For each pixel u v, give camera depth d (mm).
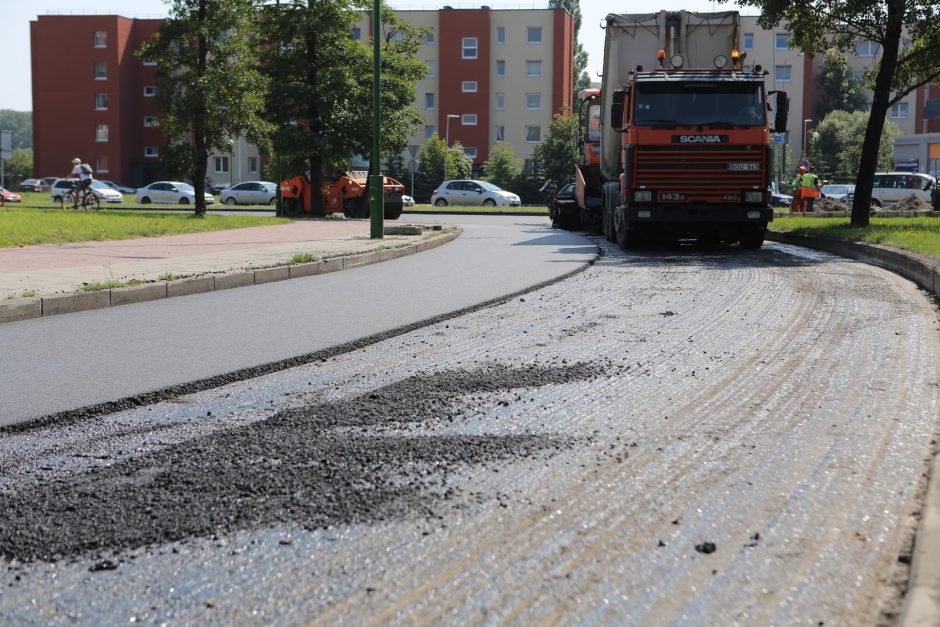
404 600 3346
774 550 3744
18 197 50688
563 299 11695
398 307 11008
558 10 85500
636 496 4395
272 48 39875
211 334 9156
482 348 8367
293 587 3449
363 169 42688
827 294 11773
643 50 21922
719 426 5629
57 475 4773
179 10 33656
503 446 5227
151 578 3529
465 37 86125
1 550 3789
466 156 80938
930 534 3686
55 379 7078
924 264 13000
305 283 13805
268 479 4648
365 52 39625
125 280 12375
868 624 3127
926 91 88188
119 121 89938
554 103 86375
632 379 6977
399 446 5223
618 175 23094
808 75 87500
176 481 4629
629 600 3330
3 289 11352
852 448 5129
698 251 19422
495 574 3551
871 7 21438
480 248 21047
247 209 54062
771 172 18625
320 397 6496
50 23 89875
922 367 7262
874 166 22281
